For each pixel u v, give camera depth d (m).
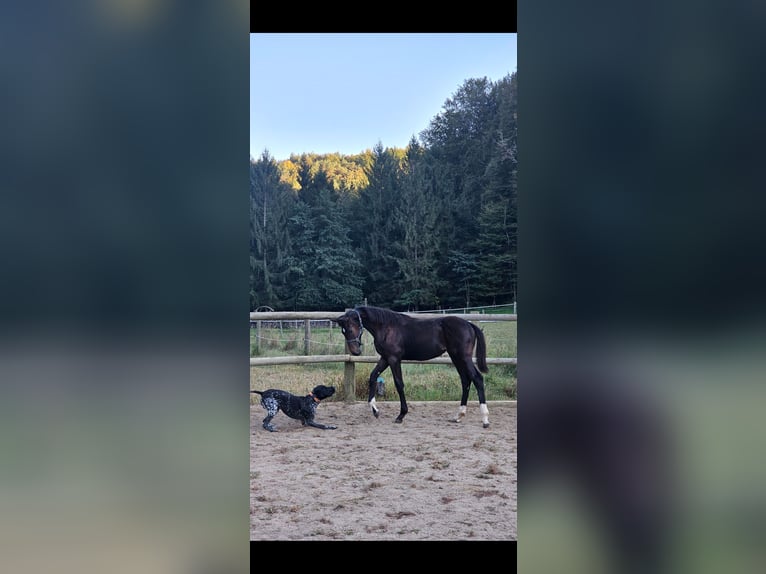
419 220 26.48
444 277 26.56
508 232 25.45
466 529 2.72
